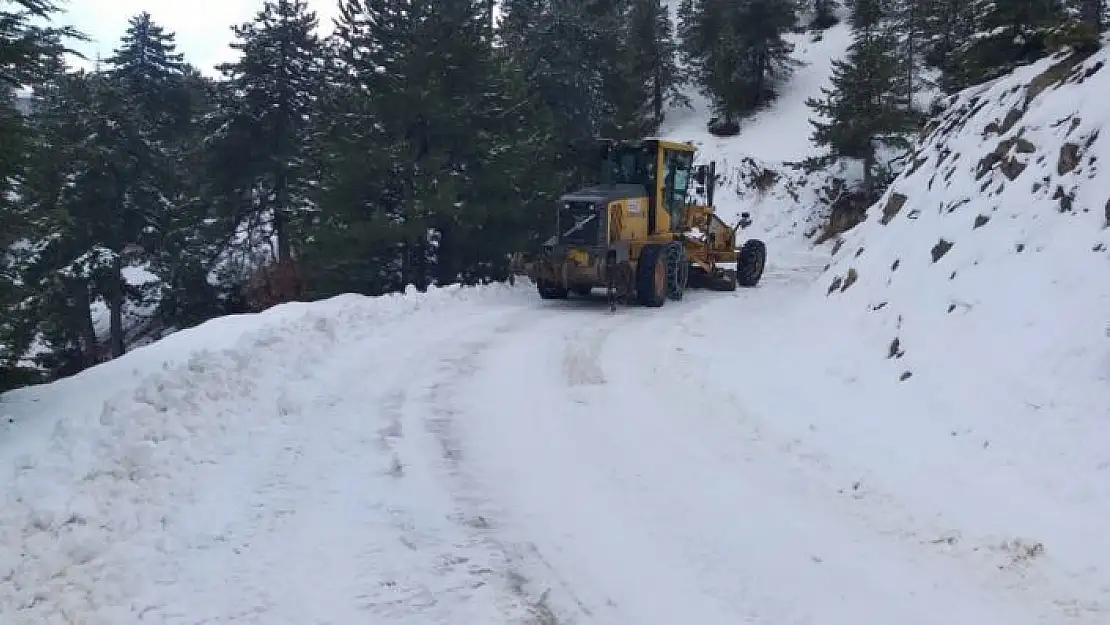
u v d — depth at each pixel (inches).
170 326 1140.5
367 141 731.4
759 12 1448.1
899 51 1382.9
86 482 203.8
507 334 447.5
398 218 735.1
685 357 390.9
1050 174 345.7
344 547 183.8
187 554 177.6
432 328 458.9
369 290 781.9
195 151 1159.6
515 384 337.4
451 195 699.4
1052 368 261.4
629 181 614.2
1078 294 281.9
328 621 152.6
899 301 368.8
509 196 764.0
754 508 212.1
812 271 834.8
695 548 188.7
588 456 251.0
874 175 1141.1
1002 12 590.2
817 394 320.8
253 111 1101.1
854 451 254.7
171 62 1593.3
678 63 1744.6
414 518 200.7
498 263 797.2
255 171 1112.8
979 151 415.8
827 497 219.6
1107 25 450.3
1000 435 245.6
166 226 1100.5
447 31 743.1
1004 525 196.5
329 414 284.7
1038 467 224.1
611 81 1123.3
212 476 222.2
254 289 1034.1
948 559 183.0
